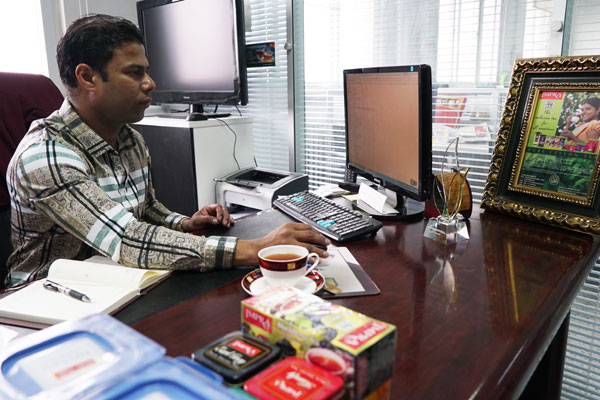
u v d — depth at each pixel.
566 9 1.48
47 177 0.99
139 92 1.13
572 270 0.87
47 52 2.46
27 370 0.40
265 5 2.36
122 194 1.24
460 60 1.76
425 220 1.24
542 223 1.13
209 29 2.15
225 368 0.43
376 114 1.31
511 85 1.22
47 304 0.75
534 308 0.72
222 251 0.90
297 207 1.32
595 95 1.05
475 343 0.62
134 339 0.45
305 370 0.42
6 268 1.26
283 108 2.40
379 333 0.44
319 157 2.31
